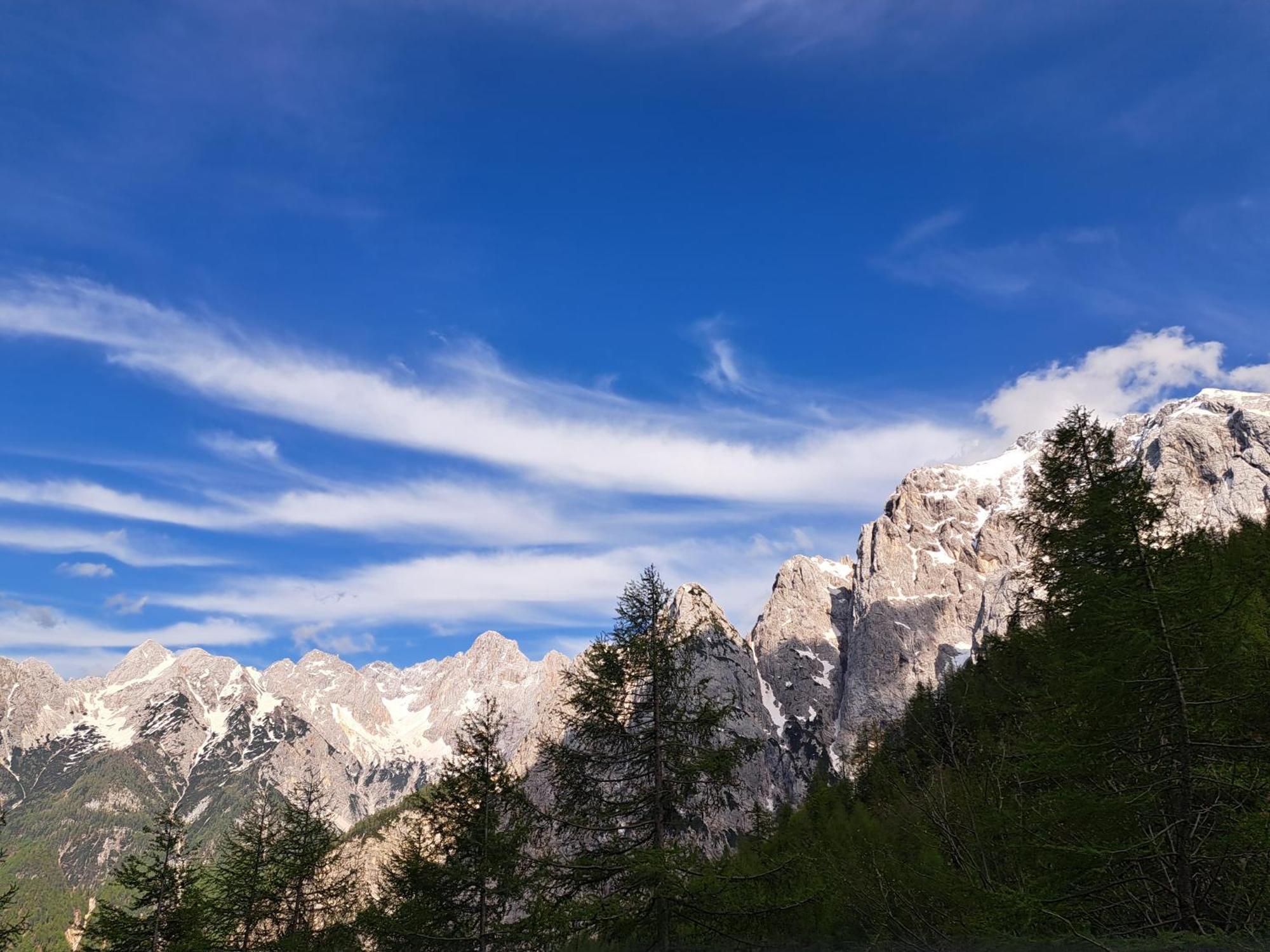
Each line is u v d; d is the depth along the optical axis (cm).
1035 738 1538
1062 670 1480
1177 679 1301
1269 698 1290
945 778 1898
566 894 1789
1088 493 1512
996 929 1362
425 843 2486
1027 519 1722
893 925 1606
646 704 1967
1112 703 1348
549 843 2095
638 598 2066
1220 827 1257
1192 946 1120
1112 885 1316
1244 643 1322
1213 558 1412
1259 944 1097
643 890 1739
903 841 1927
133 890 3438
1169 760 1320
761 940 1683
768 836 2041
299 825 3612
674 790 1881
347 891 3428
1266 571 1494
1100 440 1576
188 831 3588
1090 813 1329
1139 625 1341
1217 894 1250
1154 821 1309
